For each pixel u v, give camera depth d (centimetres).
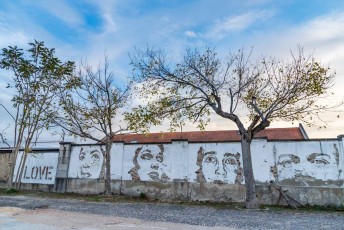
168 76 1516
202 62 1483
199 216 1000
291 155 1421
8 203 1216
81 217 923
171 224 830
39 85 1730
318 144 1394
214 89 1423
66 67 1728
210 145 1566
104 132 1708
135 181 1653
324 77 1315
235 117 1356
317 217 1035
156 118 1508
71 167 1806
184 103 1494
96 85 1856
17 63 1681
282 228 807
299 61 1349
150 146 1678
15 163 1898
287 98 1343
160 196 1580
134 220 888
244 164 1295
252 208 1229
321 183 1347
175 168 1590
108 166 1633
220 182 1500
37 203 1244
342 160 1336
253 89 1462
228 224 851
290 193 1376
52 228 730
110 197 1573
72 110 1736
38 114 1741
